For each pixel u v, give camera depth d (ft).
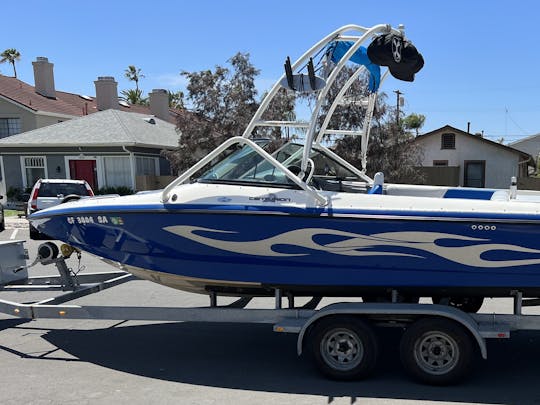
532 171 145.38
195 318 15.38
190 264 15.38
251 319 14.94
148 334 18.81
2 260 19.11
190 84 63.62
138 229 15.53
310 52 14.78
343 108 51.11
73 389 13.65
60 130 76.43
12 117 91.81
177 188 15.26
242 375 14.67
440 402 12.64
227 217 14.57
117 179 73.10
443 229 13.50
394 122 54.90
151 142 75.15
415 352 13.57
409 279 13.97
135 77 180.45
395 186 18.81
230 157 15.70
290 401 12.75
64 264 18.70
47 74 104.99
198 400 12.87
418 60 14.49
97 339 18.19
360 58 15.96
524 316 13.71
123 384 14.01
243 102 61.98
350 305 13.84
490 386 13.71
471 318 13.61
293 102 51.37
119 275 20.40
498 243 13.39
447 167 68.95
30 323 20.33
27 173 75.00
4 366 15.48
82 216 16.43
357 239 13.92
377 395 13.07
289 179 14.82
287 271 14.60
